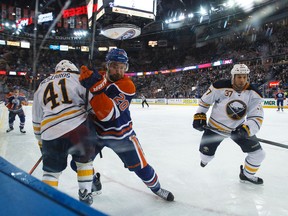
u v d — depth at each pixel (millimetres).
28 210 665
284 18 22312
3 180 865
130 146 2084
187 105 19984
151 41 32562
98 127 2074
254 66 21297
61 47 27844
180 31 31484
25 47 26578
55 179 1760
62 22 25656
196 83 25234
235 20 25984
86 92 1735
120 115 1984
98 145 2125
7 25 24016
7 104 6082
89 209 662
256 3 22672
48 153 1740
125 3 7488
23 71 26891
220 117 2656
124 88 1946
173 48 32812
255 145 2541
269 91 16375
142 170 2125
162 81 30016
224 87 2566
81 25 26297
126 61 1982
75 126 1738
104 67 2078
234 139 2670
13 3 23078
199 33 29953
